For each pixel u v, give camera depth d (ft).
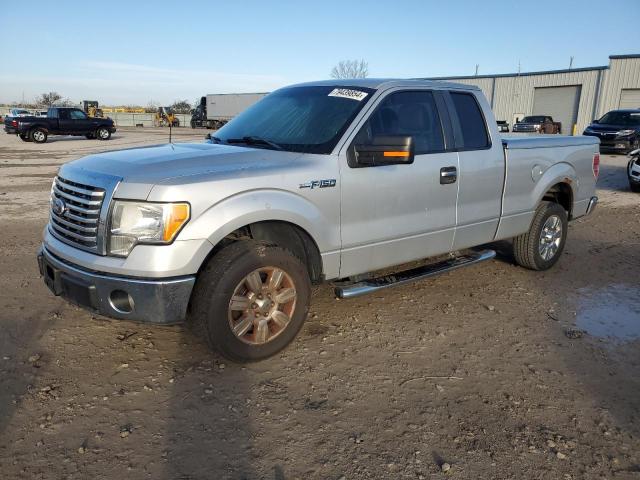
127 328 13.34
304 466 8.43
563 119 126.52
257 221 11.03
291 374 11.33
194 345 12.51
